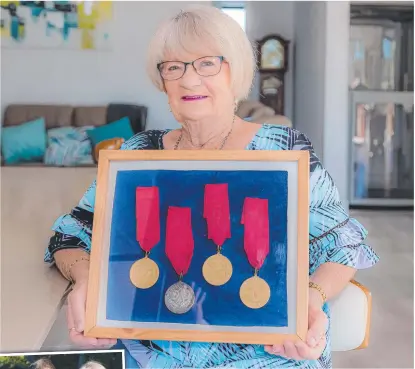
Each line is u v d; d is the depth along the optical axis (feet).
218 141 3.85
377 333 8.02
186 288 3.33
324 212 3.70
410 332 8.05
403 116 17.12
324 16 15.10
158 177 3.48
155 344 3.56
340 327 3.81
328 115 15.06
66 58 16.62
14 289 3.61
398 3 16.88
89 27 16.48
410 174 17.26
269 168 3.41
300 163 3.37
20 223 5.51
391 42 17.31
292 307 3.25
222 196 3.40
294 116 20.88
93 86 16.76
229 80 3.66
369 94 17.01
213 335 3.26
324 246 3.70
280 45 20.21
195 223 3.39
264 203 3.36
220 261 3.33
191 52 3.58
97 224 3.45
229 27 3.59
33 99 16.72
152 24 16.53
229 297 3.30
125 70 16.75
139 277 3.38
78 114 16.11
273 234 3.33
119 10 16.46
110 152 3.53
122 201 3.48
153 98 16.85
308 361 3.53
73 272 3.66
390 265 11.28
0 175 8.85
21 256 4.34
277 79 20.39
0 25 16.37
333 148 15.15
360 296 3.82
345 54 14.85
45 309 3.29
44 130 15.84
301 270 3.26
